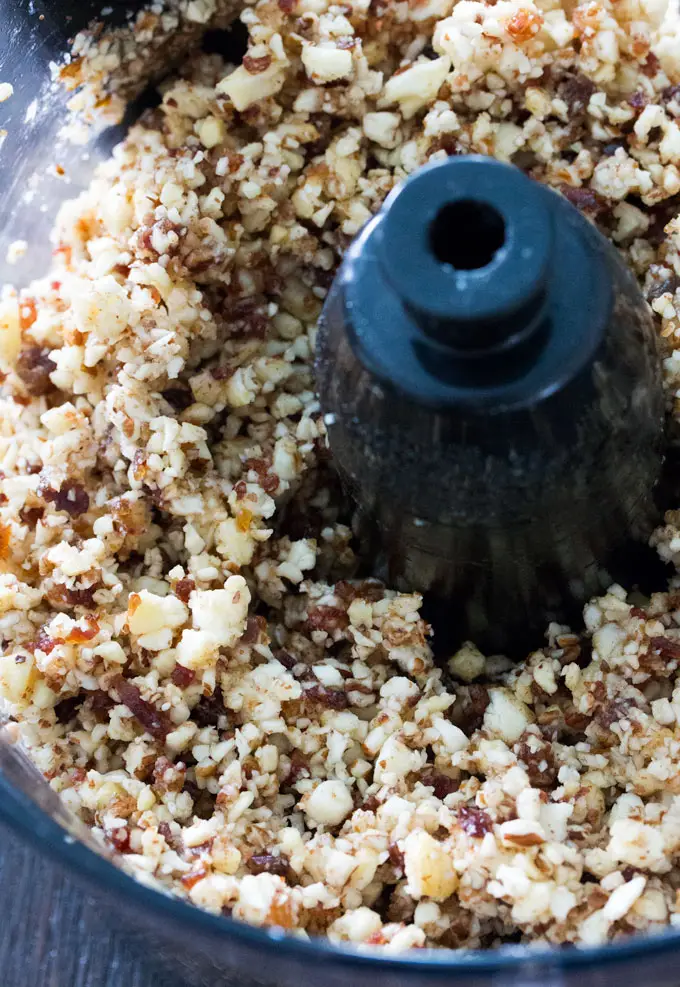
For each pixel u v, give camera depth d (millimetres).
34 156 361
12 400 359
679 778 315
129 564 346
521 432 298
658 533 338
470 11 357
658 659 326
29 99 356
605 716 324
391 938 304
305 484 352
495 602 335
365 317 300
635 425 311
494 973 271
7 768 296
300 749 329
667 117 356
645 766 319
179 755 330
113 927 318
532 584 330
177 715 329
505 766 320
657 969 269
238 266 358
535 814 311
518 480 304
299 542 344
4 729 316
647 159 354
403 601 337
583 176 353
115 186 360
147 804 320
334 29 356
